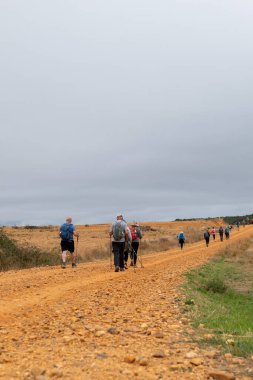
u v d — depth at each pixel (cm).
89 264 2147
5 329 697
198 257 2888
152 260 2480
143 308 929
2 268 1967
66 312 851
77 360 507
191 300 1071
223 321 857
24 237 5469
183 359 532
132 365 495
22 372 452
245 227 10631
